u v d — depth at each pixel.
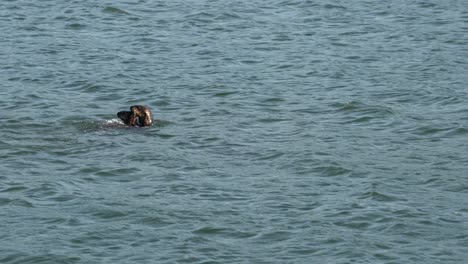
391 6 111.81
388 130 70.31
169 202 56.47
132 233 52.56
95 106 75.56
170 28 101.88
